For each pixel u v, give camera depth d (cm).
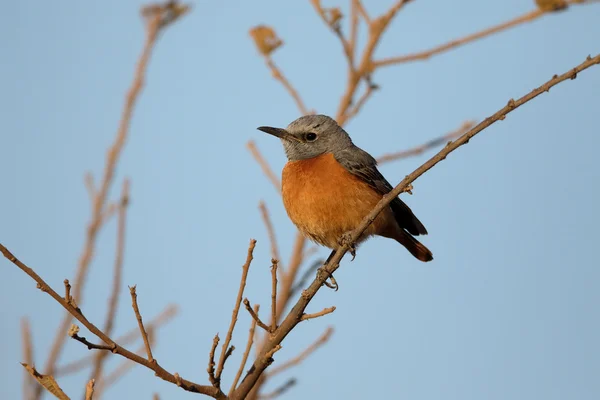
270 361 854
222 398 812
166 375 774
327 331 1084
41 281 731
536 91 859
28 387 1060
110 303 1114
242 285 808
